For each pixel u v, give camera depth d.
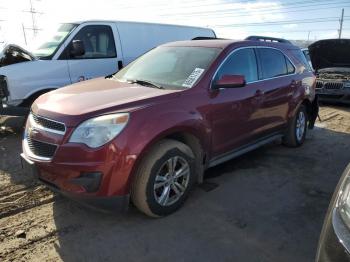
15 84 6.49
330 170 5.43
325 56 11.48
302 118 6.57
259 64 5.32
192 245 3.42
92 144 3.37
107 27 7.86
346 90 10.70
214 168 5.36
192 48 4.95
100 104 3.62
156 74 4.69
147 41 8.68
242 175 5.11
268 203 4.29
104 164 3.37
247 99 4.88
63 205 4.14
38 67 6.76
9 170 5.09
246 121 4.93
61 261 3.19
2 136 6.79
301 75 6.34
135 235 3.56
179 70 4.57
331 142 7.00
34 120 3.85
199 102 4.14
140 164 3.62
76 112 3.48
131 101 3.67
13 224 3.74
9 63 6.61
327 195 4.55
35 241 3.47
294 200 4.39
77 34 7.34
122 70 5.25
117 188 3.45
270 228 3.74
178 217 3.90
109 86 4.37
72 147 3.38
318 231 3.71
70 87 4.47
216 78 4.46
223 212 4.04
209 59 4.59
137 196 3.68
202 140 4.21
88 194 3.41
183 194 4.04
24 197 4.31
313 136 7.45
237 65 4.87
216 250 3.36
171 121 3.75
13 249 3.34
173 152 3.81
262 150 6.31
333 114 9.91
